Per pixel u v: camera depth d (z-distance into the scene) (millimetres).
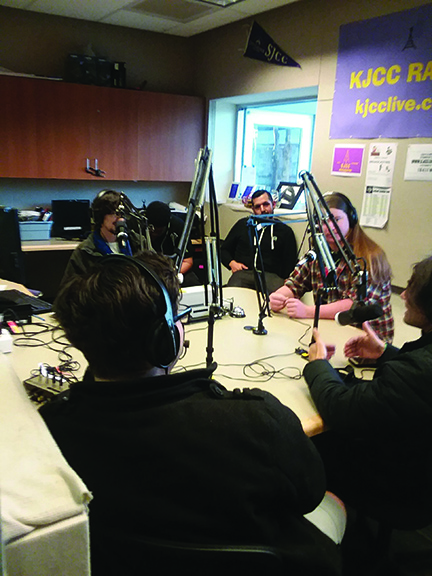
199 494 677
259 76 3797
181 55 4590
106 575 725
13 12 3758
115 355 740
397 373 1075
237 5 3469
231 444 689
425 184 2645
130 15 3820
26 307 1940
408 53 2641
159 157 4324
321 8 3152
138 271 739
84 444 699
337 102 3119
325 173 3279
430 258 1162
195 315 2016
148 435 677
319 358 1439
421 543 1794
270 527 727
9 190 4035
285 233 3463
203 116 4520
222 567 681
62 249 3646
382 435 1124
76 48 4062
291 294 2275
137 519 675
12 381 740
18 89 3582
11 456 561
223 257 3705
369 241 2043
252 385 1418
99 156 4020
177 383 721
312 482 773
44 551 492
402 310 2867
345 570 1533
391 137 2801
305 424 1192
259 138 4566
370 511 1311
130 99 4055
